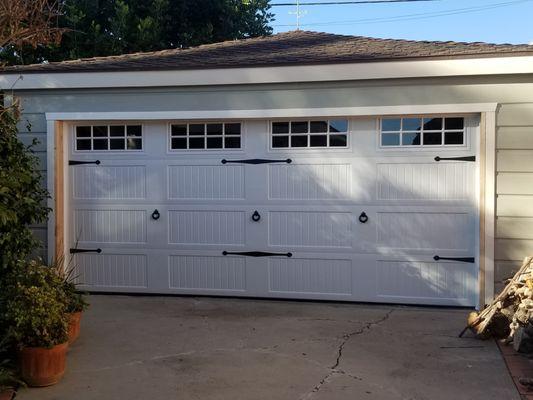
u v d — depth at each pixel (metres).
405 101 6.77
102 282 7.61
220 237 7.36
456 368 4.82
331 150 7.09
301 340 5.58
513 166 6.57
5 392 4.25
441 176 6.86
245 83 7.02
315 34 9.55
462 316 6.50
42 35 4.82
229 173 7.32
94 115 7.39
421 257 6.92
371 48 7.75
